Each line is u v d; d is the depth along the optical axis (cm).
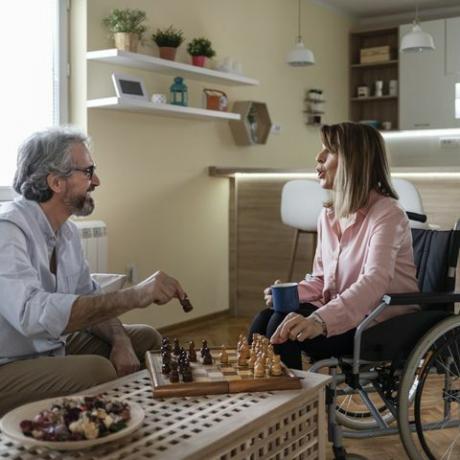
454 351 196
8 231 171
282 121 591
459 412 251
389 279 192
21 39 374
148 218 441
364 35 704
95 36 394
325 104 658
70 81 395
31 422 116
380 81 687
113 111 410
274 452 133
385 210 201
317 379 149
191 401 135
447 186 431
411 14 693
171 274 462
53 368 167
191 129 477
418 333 194
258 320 202
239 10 527
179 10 461
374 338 190
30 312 158
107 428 114
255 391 140
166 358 150
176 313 468
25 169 183
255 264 500
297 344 190
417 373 210
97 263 377
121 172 418
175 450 110
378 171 208
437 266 212
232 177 508
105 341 205
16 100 373
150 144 440
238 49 529
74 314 158
